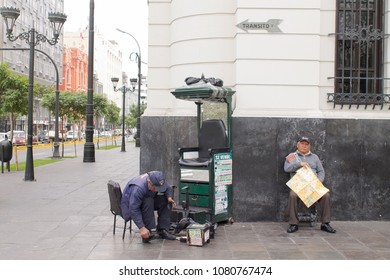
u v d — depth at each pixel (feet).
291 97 25.88
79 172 54.85
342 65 26.73
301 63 25.85
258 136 25.73
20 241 21.71
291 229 23.65
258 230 24.13
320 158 25.81
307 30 25.80
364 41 26.96
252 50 25.84
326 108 26.66
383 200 26.12
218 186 23.93
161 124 29.27
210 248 20.68
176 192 28.17
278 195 25.80
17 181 45.34
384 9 26.99
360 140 26.03
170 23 30.27
